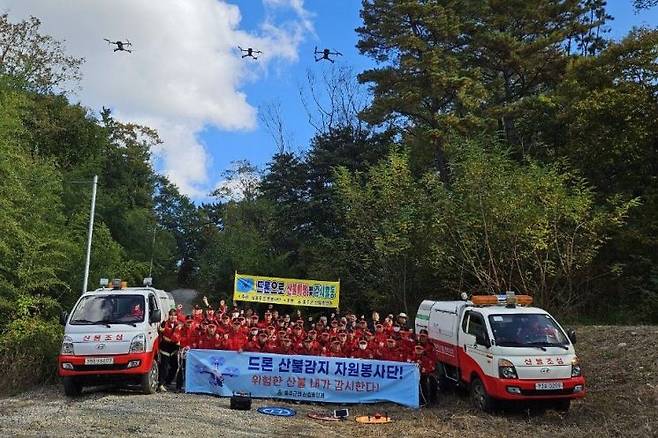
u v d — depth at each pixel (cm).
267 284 1930
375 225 2370
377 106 2923
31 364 1611
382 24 3003
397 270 2338
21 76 3028
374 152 3159
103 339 1334
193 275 6625
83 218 2367
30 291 1942
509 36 2923
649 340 1535
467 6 3098
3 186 1866
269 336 1461
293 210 3247
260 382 1391
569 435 1039
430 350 1420
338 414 1232
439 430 1107
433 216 2098
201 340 1477
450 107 3134
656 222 2170
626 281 2220
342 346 1453
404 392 1373
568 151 2505
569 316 2052
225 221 5556
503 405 1242
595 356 1534
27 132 2491
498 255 2042
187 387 1392
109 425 1012
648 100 2394
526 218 1925
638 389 1245
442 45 3027
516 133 3033
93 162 3117
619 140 2342
